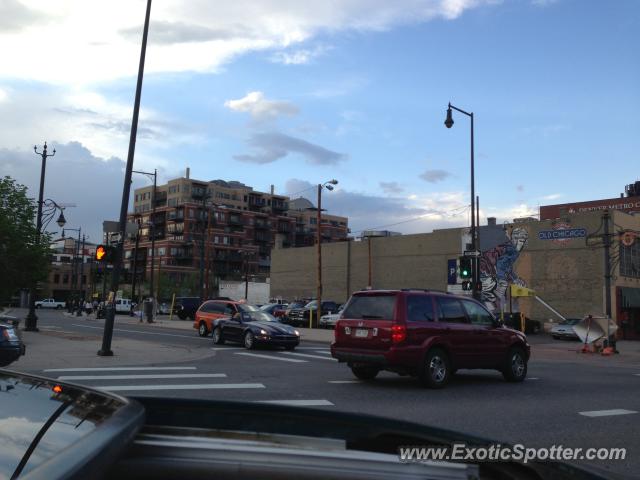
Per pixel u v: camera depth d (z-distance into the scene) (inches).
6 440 54.0
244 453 61.9
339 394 426.3
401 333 458.0
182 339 1008.2
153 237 1959.9
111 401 64.6
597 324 1011.9
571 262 1672.0
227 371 549.6
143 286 4050.2
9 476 47.6
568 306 1664.6
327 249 2393.0
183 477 58.6
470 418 345.1
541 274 1724.9
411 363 458.6
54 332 1086.4
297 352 802.8
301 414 74.9
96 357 629.3
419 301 479.2
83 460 45.3
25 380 75.9
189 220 5147.6
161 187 5654.5
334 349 494.6
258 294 3139.8
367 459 63.5
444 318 486.9
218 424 72.2
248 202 5831.7
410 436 73.2
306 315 1689.2
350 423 74.0
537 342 1347.2
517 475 68.0
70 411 61.4
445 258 1999.3
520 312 1662.2
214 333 917.8
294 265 2539.4
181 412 73.4
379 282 2182.6
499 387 490.6
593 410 382.3
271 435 69.1
